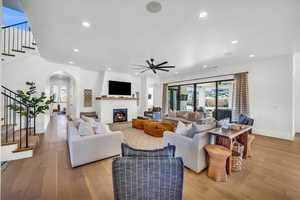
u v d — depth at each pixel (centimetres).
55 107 1014
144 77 795
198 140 217
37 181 196
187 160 234
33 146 288
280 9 192
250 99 472
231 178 209
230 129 258
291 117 396
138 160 106
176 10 196
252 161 263
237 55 401
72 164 232
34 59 459
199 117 519
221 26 239
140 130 506
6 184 188
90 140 248
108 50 365
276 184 194
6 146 260
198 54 392
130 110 725
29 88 422
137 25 240
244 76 477
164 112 796
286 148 331
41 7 193
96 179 204
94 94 692
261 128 452
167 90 802
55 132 462
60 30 260
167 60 454
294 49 353
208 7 189
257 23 229
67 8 195
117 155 284
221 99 568
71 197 167
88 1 181
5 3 251
